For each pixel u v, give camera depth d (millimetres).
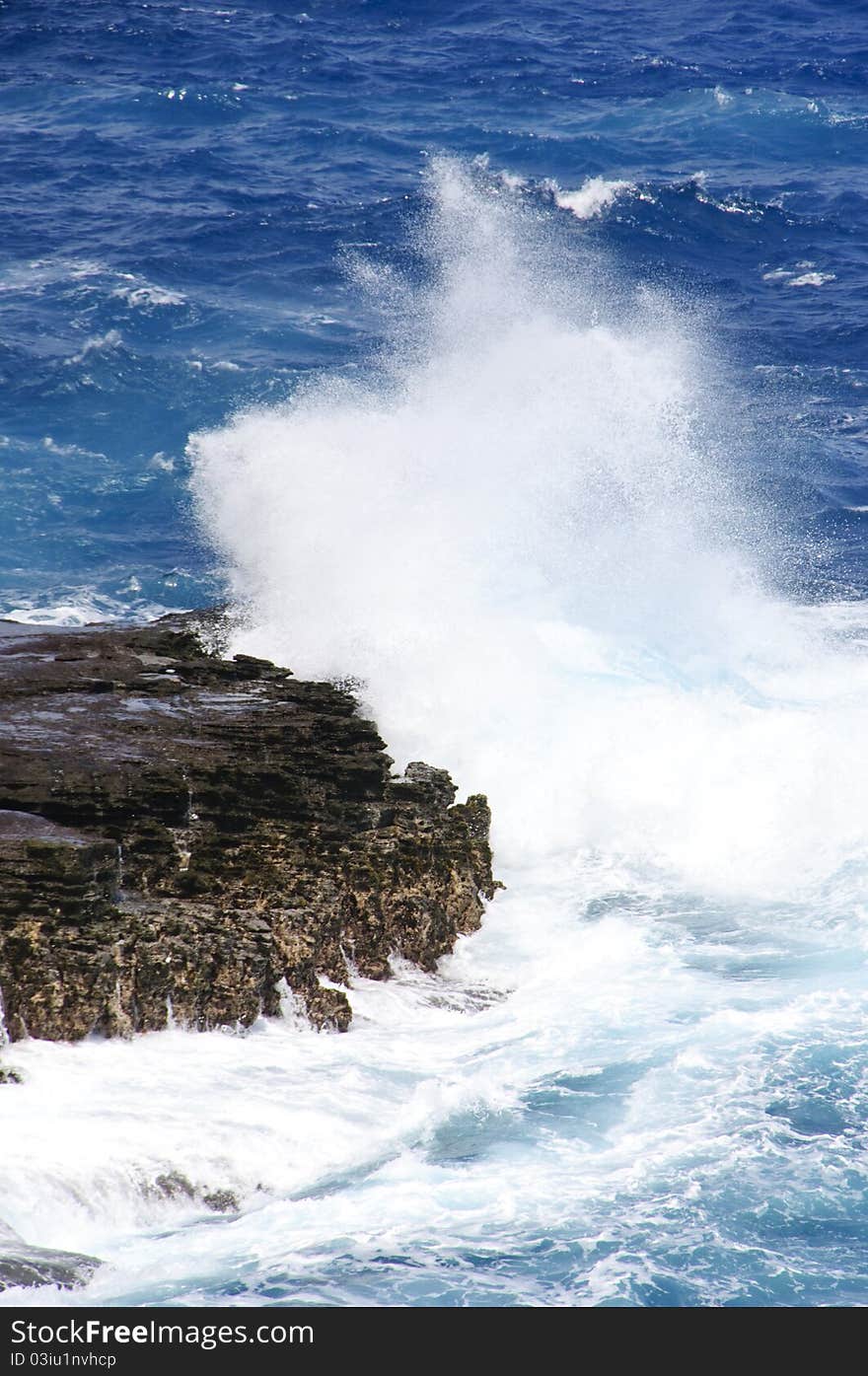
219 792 68000
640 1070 56719
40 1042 54406
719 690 90750
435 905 67188
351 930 65188
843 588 114938
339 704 80562
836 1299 44188
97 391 149750
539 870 77375
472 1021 62062
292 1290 43719
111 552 117188
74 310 172125
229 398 149750
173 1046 56281
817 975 64625
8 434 139375
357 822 71062
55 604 107875
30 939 55125
